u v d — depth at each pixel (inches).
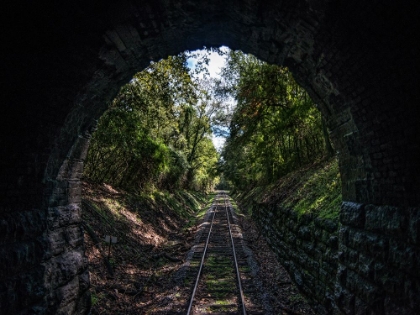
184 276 335.6
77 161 224.4
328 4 148.6
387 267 172.7
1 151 148.3
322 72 200.1
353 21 147.4
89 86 191.2
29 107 156.9
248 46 226.1
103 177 569.0
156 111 506.3
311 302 297.0
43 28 138.6
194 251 458.0
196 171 1520.7
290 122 706.2
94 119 225.1
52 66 156.3
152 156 644.7
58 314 192.2
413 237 153.1
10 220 157.2
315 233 311.0
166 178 924.0
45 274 181.2
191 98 450.6
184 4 177.5
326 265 270.2
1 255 147.6
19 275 160.9
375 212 190.7
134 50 199.8
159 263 404.2
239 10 185.5
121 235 422.3
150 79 434.0
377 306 177.9
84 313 226.2
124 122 487.8
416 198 158.2
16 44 134.6
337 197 323.3
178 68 399.9
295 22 175.8
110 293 273.6
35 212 179.9
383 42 142.1
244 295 286.7
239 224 776.9
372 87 166.7
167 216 696.4
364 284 193.6
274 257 484.1
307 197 421.7
